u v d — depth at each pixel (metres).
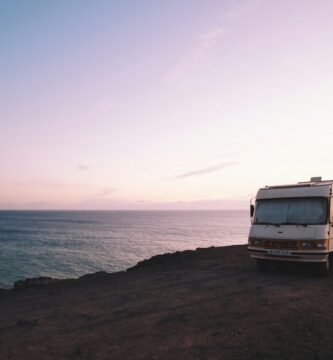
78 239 87.25
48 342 6.55
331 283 10.82
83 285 13.51
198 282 11.73
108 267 45.94
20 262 50.16
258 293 9.69
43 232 112.31
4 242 79.31
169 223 187.38
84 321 7.78
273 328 6.68
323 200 12.11
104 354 5.81
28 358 5.82
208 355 5.59
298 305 8.27
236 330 6.67
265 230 12.74
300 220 12.20
